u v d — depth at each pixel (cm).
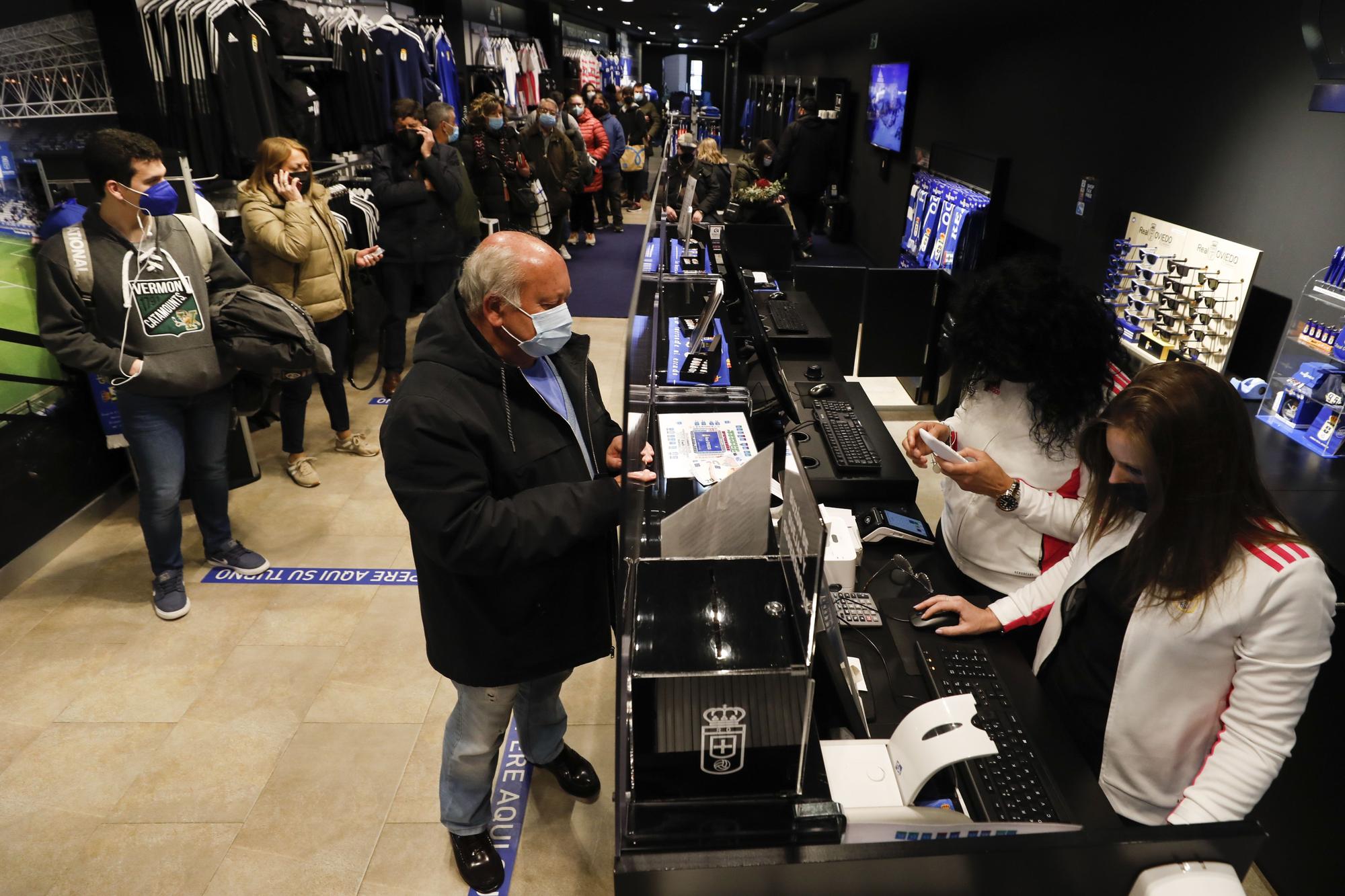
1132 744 121
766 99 1495
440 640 152
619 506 136
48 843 193
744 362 294
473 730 166
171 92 367
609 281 730
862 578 184
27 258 291
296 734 227
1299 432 232
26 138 294
